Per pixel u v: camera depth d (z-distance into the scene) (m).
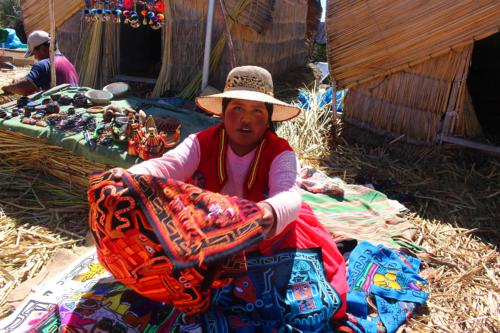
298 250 2.08
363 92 5.38
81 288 2.13
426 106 5.00
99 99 4.18
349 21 5.19
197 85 6.51
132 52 8.59
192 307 1.79
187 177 2.03
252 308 1.90
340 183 4.09
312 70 10.27
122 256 1.67
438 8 4.64
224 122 2.00
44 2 7.04
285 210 1.73
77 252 2.90
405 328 2.32
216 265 1.60
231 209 1.58
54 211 3.34
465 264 3.06
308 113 5.84
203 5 6.37
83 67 7.03
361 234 3.20
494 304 2.62
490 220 3.81
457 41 4.60
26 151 3.67
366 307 2.26
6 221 3.17
